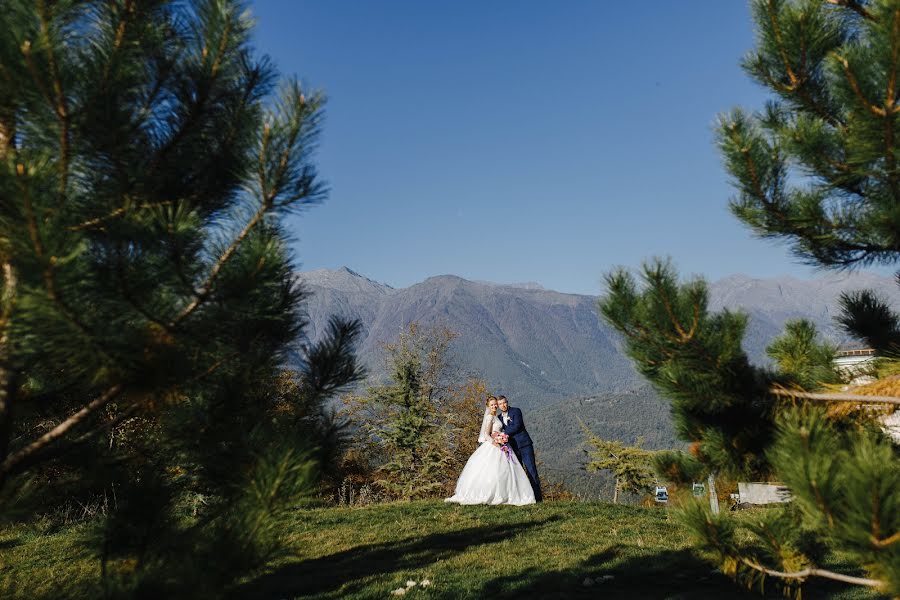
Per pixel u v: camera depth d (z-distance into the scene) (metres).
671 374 3.57
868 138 3.33
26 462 3.09
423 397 30.45
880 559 2.28
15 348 2.77
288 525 3.11
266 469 2.98
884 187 3.56
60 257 2.31
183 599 2.69
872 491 2.23
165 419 3.71
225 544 2.82
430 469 29.58
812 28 3.65
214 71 3.07
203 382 3.33
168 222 2.64
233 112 3.23
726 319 3.54
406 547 8.95
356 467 26.41
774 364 3.93
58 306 2.42
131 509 3.53
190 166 3.19
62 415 3.79
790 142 3.66
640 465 30.34
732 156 3.87
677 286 3.48
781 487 3.43
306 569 7.71
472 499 13.12
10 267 2.71
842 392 3.47
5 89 2.58
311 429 3.69
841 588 6.14
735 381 3.51
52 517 9.91
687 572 7.10
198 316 2.93
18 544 8.91
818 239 3.78
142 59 2.95
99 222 2.65
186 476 3.71
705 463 3.85
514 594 6.36
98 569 6.82
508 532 9.97
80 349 2.60
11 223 2.30
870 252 3.84
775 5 3.78
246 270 2.84
